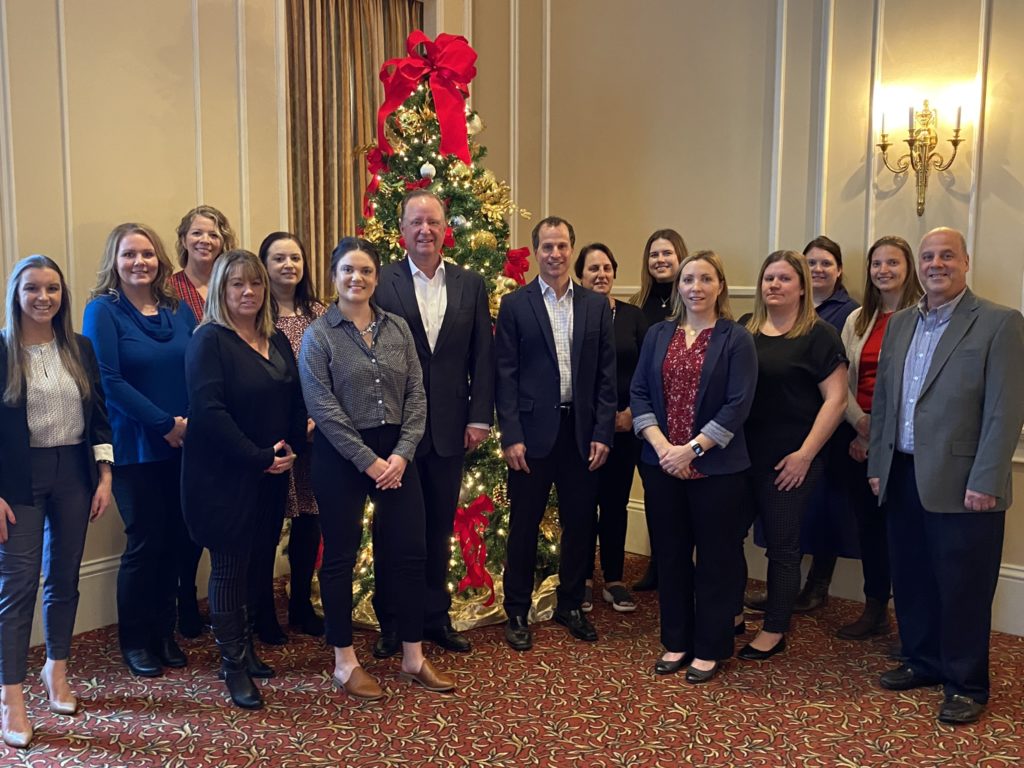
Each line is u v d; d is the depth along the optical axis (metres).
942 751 2.46
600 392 3.17
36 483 2.51
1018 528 3.39
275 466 2.70
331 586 2.71
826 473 3.44
